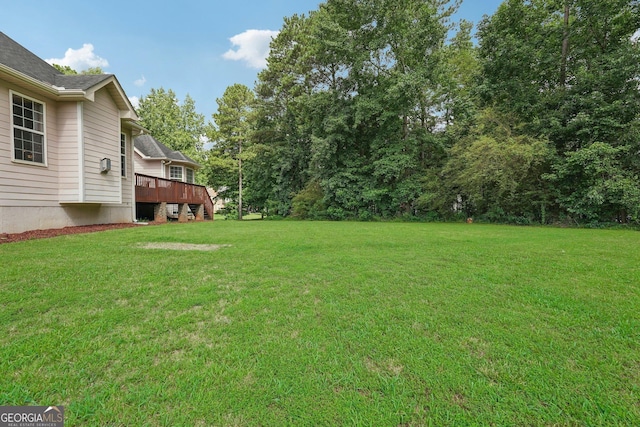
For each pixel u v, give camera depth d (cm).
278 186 2272
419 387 155
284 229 970
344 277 361
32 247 511
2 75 632
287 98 2234
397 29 1655
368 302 277
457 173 1545
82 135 781
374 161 1780
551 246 605
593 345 197
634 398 146
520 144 1321
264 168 2350
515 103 1464
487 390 152
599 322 233
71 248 506
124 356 180
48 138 748
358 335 211
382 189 1783
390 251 539
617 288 318
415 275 371
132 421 131
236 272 378
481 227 1196
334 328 222
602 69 1292
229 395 147
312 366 172
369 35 1698
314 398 146
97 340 199
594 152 1182
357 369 170
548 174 1343
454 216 1716
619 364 175
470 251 540
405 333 214
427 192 1695
